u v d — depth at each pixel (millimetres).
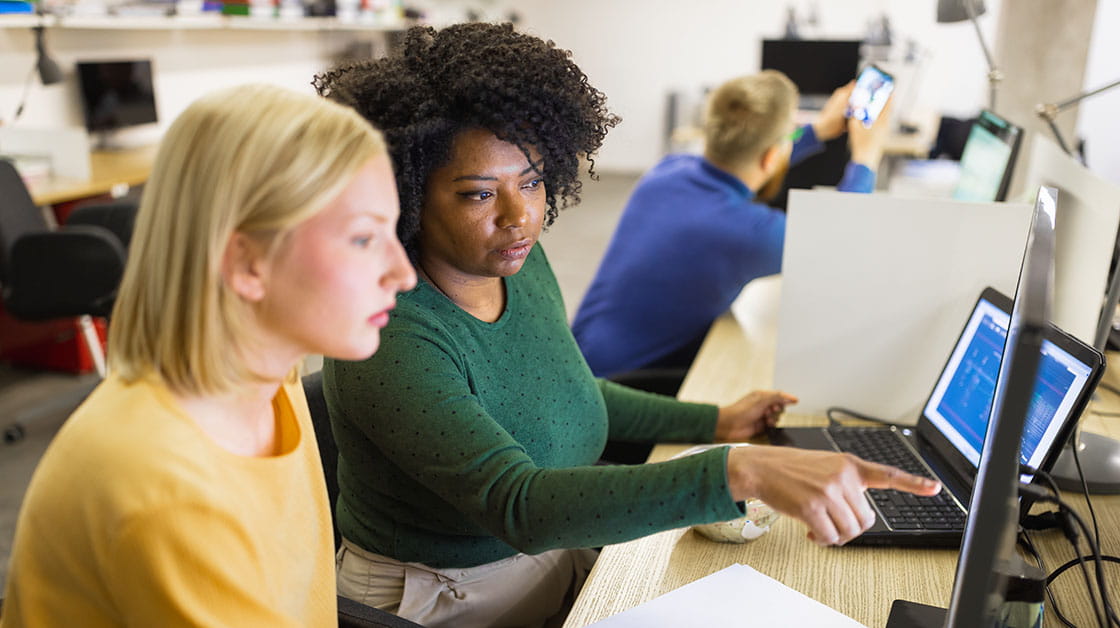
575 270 5332
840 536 824
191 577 682
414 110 1024
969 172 2344
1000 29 3092
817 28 8109
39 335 3637
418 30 1086
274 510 788
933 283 1477
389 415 1003
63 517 684
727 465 871
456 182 1045
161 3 4477
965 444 1289
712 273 2172
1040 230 812
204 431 733
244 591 714
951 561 1131
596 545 925
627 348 2244
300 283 690
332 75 1146
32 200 3184
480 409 1021
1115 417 1511
